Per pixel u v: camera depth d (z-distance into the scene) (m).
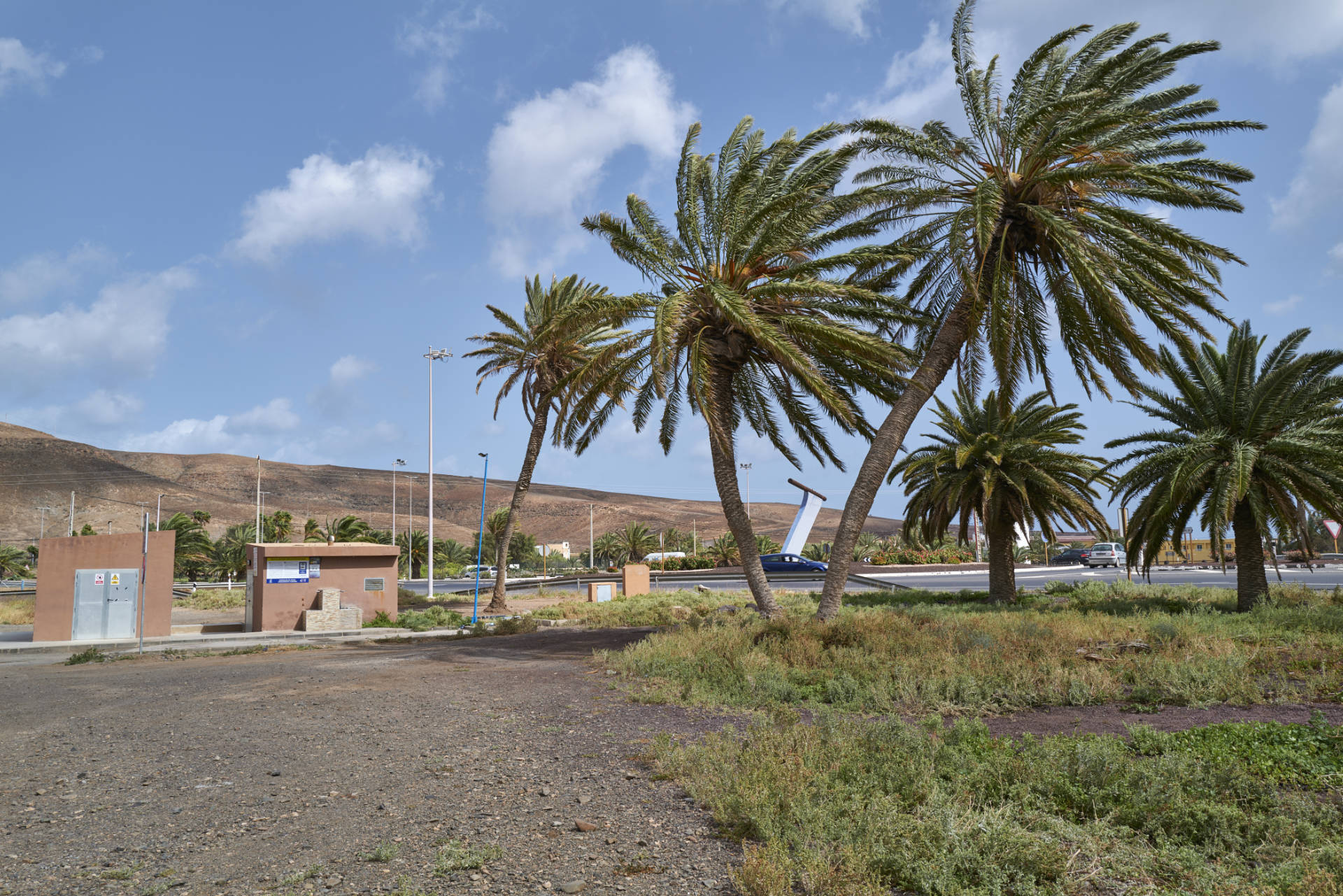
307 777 6.82
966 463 27.02
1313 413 20.70
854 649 12.64
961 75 19.23
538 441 33.91
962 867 4.12
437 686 12.24
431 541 48.09
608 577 55.06
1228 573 48.00
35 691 12.79
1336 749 6.29
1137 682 9.74
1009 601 26.77
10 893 4.34
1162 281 17.78
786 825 4.75
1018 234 19.50
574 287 31.98
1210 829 4.56
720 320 20.55
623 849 4.79
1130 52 17.66
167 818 5.72
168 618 22.20
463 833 5.19
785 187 20.14
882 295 19.95
